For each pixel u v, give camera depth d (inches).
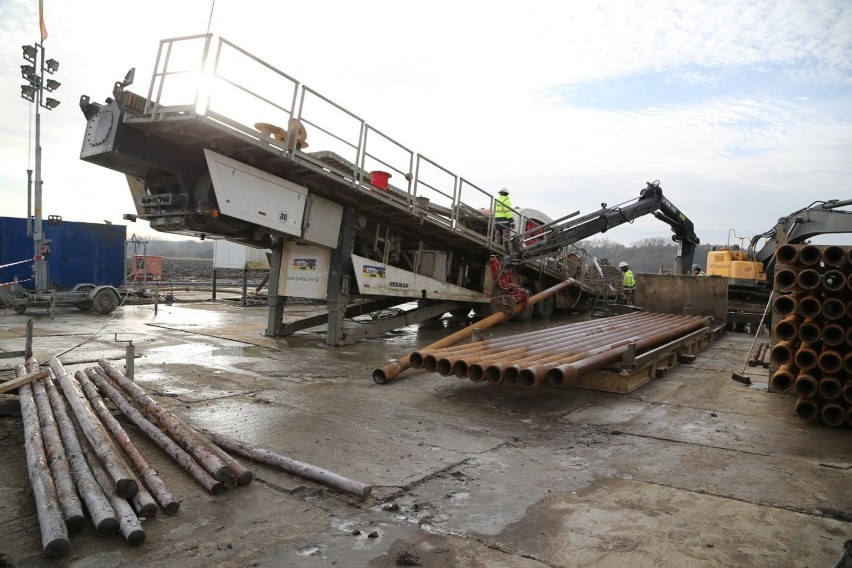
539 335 365.7
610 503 152.6
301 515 142.5
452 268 581.0
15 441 190.2
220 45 303.4
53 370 252.1
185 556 120.8
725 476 174.1
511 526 138.1
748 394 292.4
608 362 280.8
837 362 227.3
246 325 549.6
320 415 238.2
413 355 281.4
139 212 388.8
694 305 549.6
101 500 131.8
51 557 117.6
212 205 340.5
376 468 177.0
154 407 202.7
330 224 420.5
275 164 364.8
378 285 457.1
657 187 593.9
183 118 290.0
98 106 325.4
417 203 464.8
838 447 204.5
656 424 234.7
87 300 606.2
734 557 123.6
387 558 121.9
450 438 210.8
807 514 146.3
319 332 526.0
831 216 504.7
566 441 210.4
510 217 605.9
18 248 671.8
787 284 245.6
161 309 693.3
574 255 792.9
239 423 222.1
